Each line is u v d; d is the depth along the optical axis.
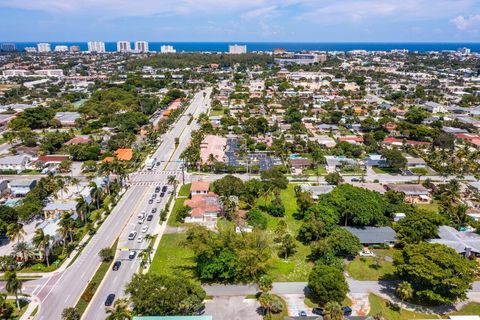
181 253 117.56
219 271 101.25
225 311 92.06
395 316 91.06
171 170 191.25
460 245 114.75
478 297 98.31
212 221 138.50
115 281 103.06
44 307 92.62
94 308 92.19
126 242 123.75
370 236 123.88
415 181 177.75
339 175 171.50
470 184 169.00
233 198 146.62
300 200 141.50
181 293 86.00
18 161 188.50
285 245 114.19
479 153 196.88
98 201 147.75
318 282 93.19
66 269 108.69
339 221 131.50
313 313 91.19
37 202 140.75
